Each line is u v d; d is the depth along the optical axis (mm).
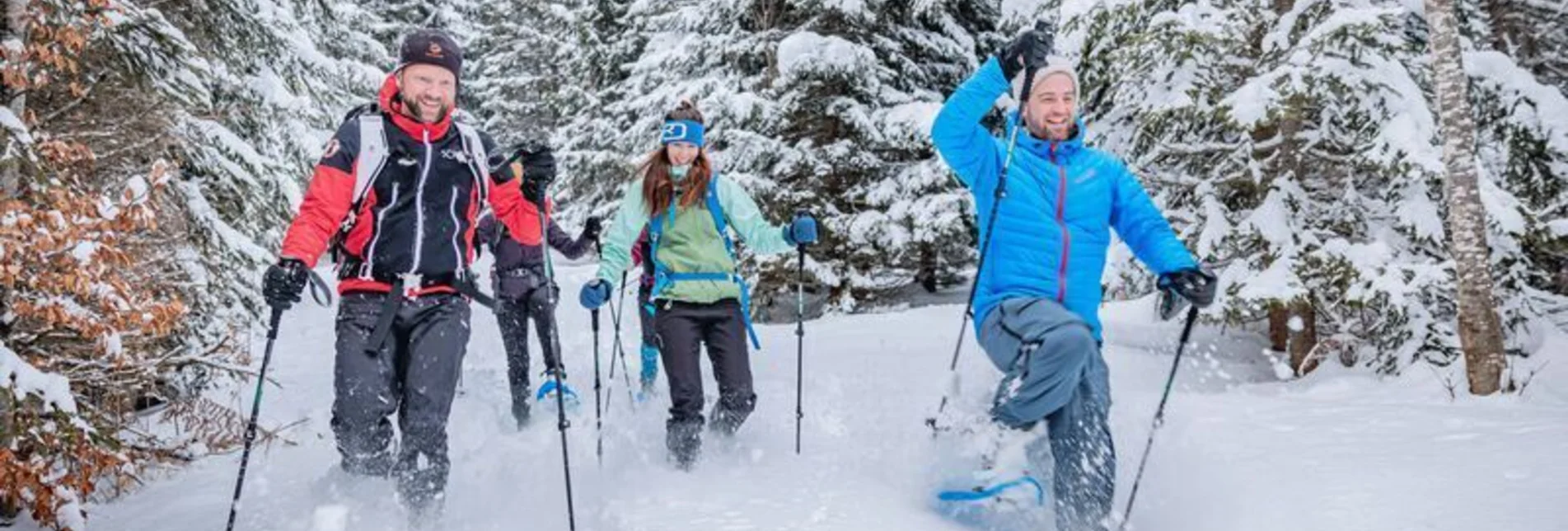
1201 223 8867
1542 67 9781
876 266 14195
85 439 4117
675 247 4801
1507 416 5543
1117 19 8562
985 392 4355
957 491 3764
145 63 5781
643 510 3934
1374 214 8617
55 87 5820
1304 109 8086
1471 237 6973
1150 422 5570
